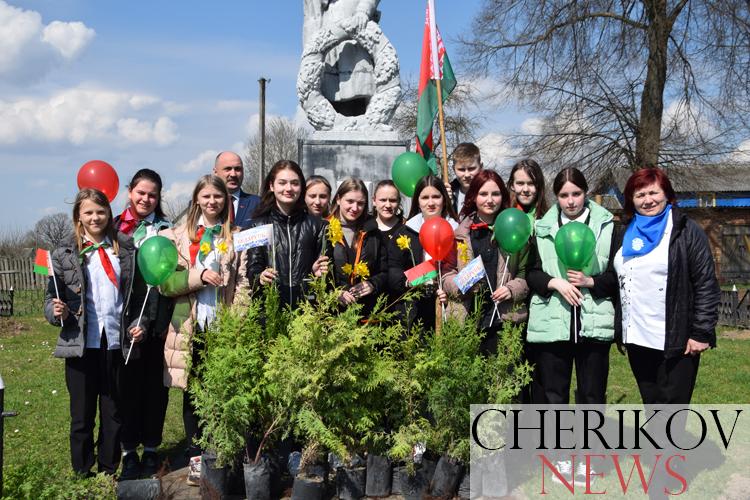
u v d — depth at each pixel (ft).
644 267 13.61
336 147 29.40
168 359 15.11
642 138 63.10
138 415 15.85
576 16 59.62
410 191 18.38
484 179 15.57
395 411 13.53
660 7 58.23
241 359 12.71
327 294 13.46
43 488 12.45
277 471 13.21
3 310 55.47
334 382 12.76
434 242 14.37
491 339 15.15
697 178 66.44
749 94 57.16
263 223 15.69
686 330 13.30
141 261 14.11
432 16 23.22
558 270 14.83
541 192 16.31
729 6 54.49
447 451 13.12
